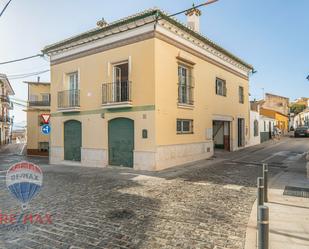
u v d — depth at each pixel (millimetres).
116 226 5031
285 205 6023
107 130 13320
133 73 12211
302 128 30922
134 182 9195
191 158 13844
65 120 15633
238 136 19969
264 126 26500
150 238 4465
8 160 20031
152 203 6508
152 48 11555
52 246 4219
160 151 11664
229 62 18422
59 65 15992
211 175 10195
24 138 54812
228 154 16875
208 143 15523
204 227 4910
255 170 11148
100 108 13609
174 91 12680
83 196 7379
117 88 13078
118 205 6395
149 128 11633
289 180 8789
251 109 23750
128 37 12398
